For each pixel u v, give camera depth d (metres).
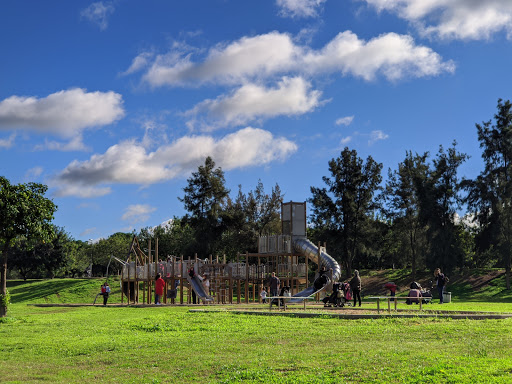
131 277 47.31
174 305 33.75
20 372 13.25
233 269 41.81
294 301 34.16
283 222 43.25
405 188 69.12
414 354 12.64
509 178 61.09
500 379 9.76
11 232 30.48
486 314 20.20
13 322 26.03
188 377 11.81
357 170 70.06
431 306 27.31
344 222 69.38
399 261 71.81
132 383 11.48
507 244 57.38
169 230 90.62
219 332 18.47
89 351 15.84
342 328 18.12
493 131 62.16
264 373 11.57
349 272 69.25
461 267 62.69
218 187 75.38
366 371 11.19
